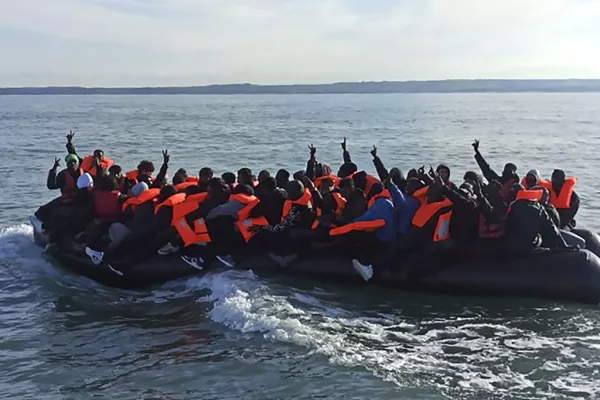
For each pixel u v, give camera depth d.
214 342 6.58
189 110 95.31
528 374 5.88
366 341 6.60
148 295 8.10
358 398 5.47
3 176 19.12
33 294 8.17
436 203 7.92
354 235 8.22
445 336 6.75
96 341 6.67
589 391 5.56
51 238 9.45
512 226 7.78
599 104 131.38
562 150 29.31
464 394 5.51
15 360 6.22
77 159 9.95
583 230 8.92
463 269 7.86
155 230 8.30
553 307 7.57
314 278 8.23
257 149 29.95
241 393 5.59
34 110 87.12
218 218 8.35
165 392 5.62
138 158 26.05
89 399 5.50
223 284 7.91
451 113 80.12
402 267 7.97
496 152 28.45
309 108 106.88
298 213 8.41
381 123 54.25
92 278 8.73
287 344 6.49
